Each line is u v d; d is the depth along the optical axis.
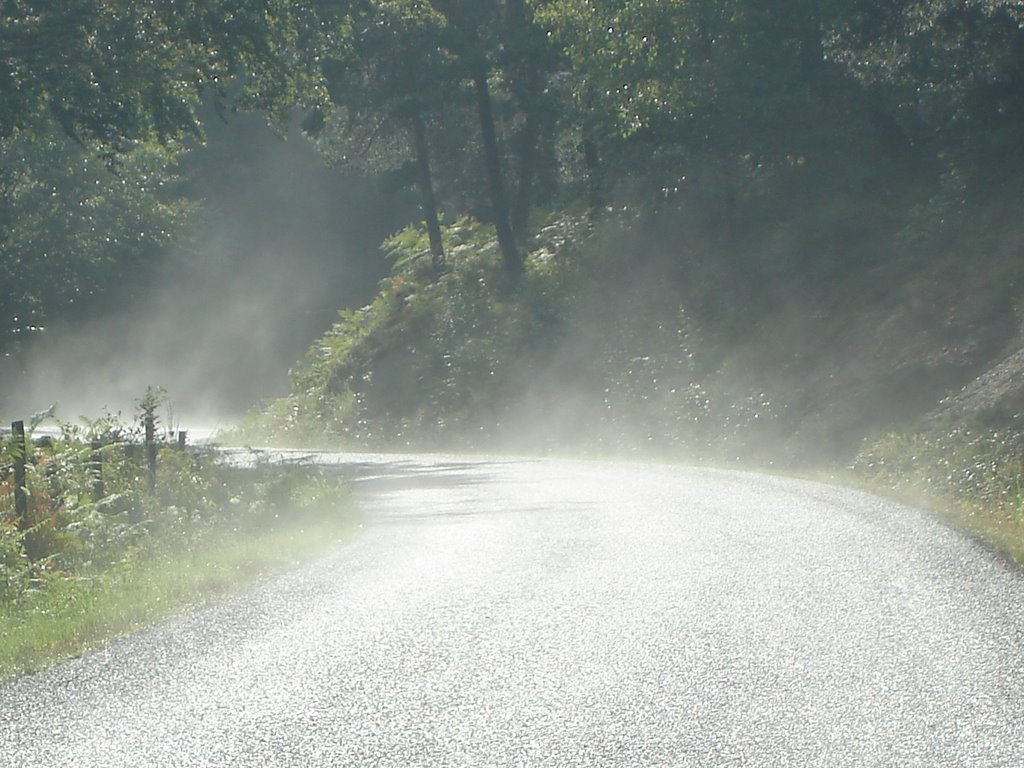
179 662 18.78
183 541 37.28
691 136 89.75
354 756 13.78
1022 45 70.06
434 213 129.88
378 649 19.33
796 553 28.45
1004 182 74.75
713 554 28.66
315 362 127.50
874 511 37.12
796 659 17.98
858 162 87.25
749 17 79.69
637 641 19.45
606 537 32.47
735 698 15.91
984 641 18.83
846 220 85.12
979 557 27.16
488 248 125.00
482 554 30.02
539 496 45.94
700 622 20.83
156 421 49.00
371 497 49.31
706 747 13.79
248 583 26.81
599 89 93.75
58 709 16.17
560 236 118.88
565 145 128.75
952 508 41.44
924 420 58.28
